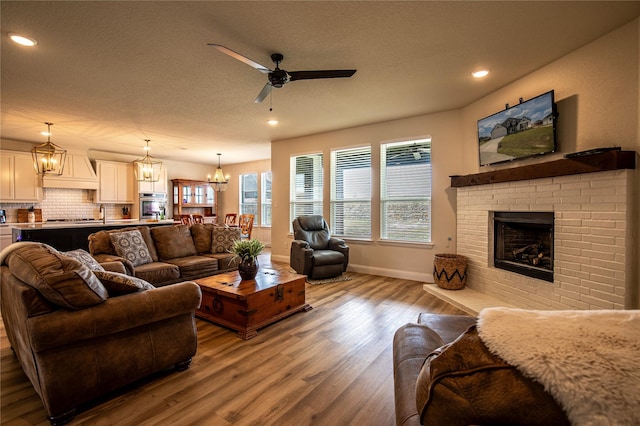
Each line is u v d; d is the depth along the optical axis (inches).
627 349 20.2
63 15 85.3
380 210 197.8
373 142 198.7
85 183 266.4
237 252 128.1
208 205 364.8
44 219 253.9
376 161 197.9
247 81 131.3
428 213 181.6
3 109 164.4
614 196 90.9
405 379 42.1
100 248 143.8
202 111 170.6
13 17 85.7
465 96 149.8
